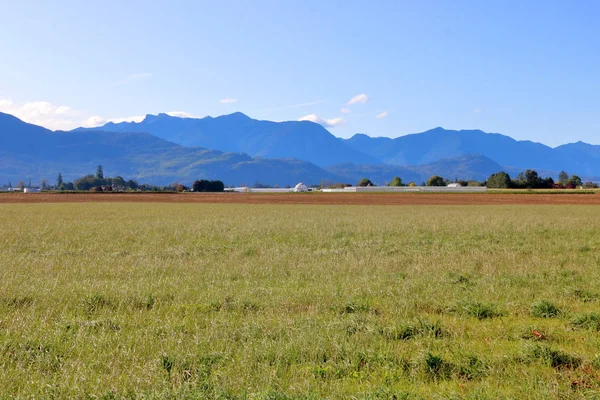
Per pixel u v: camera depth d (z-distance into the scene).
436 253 20.72
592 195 103.81
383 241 25.83
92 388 6.92
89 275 16.02
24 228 33.31
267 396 6.47
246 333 9.20
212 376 7.19
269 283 14.48
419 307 11.52
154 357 7.97
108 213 52.59
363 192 133.75
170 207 68.56
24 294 12.62
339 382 7.13
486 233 29.34
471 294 12.73
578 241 24.47
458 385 7.09
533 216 45.81
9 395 6.75
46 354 8.17
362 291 13.09
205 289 13.66
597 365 7.70
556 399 6.57
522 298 12.34
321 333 9.05
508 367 7.64
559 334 9.29
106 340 8.88
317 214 51.03
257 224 36.78
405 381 7.21
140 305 11.81
